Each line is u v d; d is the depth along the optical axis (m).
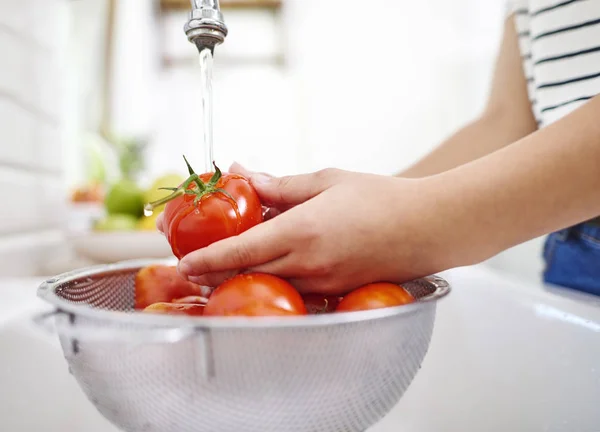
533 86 0.70
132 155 1.52
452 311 0.60
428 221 0.35
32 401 0.47
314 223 0.35
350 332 0.30
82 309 0.29
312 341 0.30
